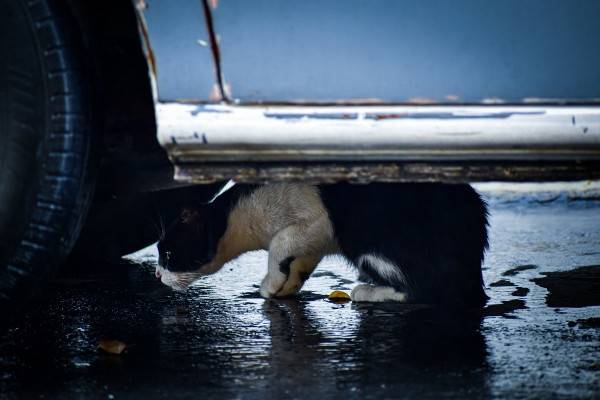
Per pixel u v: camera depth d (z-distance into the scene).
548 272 7.71
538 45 4.16
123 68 4.88
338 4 4.16
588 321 5.77
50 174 4.49
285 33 4.19
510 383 4.33
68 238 4.60
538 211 12.25
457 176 4.37
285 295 6.88
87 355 4.98
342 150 4.28
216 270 7.22
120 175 5.35
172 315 6.12
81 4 4.59
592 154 4.26
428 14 4.15
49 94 4.47
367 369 4.62
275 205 6.80
